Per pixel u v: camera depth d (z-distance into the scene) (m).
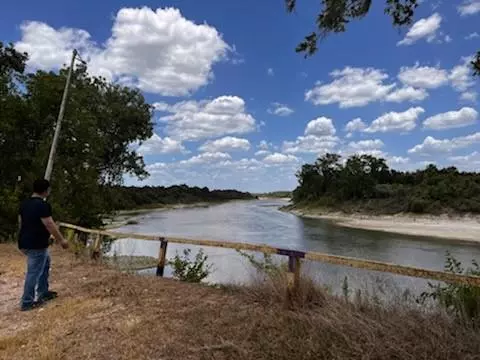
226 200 193.88
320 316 4.09
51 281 7.31
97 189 22.73
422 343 3.43
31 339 4.54
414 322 3.70
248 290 5.46
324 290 4.84
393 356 3.39
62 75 21.03
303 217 72.12
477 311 3.82
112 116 27.78
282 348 3.70
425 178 78.31
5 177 19.83
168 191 148.00
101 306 5.46
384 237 38.97
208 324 4.48
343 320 3.92
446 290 4.50
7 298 6.50
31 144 20.88
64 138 21.08
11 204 16.23
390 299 4.27
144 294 5.90
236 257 15.47
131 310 5.21
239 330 4.22
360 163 85.25
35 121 20.59
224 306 5.07
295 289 4.71
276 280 5.25
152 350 3.99
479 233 43.47
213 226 48.88
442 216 60.28
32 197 5.99
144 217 68.50
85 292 6.32
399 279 6.14
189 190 167.88
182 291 5.98
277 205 141.00
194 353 3.85
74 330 4.67
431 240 36.91
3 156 19.78
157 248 24.28
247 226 49.75
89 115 22.17
